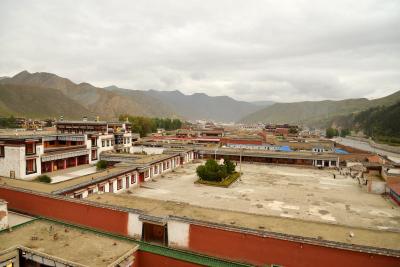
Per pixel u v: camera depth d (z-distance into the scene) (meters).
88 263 15.60
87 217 25.92
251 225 21.89
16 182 33.56
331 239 19.66
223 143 99.81
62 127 67.75
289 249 18.89
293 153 70.12
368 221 32.75
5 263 16.53
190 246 21.73
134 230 23.84
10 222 25.03
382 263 17.08
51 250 16.98
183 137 111.88
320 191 45.50
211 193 42.97
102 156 58.91
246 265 17.58
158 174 54.00
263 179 53.59
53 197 27.70
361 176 54.50
